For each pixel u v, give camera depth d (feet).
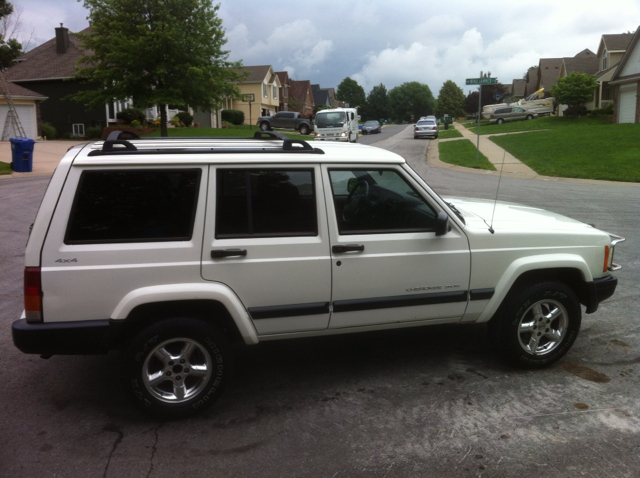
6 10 144.46
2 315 18.39
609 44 144.05
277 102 213.87
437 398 12.78
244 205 11.85
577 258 13.89
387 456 10.53
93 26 80.33
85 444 10.99
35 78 115.55
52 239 10.91
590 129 102.89
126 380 11.43
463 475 9.95
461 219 13.39
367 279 12.56
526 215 15.28
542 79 192.54
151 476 9.97
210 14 82.99
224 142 13.67
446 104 344.69
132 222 11.28
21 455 10.60
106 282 11.09
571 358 14.98
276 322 12.19
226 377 11.93
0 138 100.27
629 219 34.09
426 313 13.19
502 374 14.01
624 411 12.14
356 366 14.55
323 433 11.36
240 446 10.92
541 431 11.36
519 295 13.65
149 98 80.18
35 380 13.79
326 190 12.26
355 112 111.65
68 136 113.70
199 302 11.67
